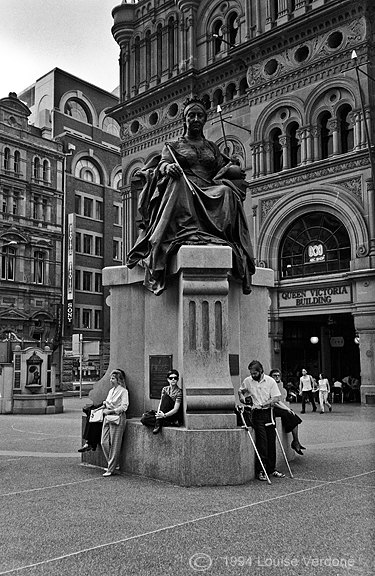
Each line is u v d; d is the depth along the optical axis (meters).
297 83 28.84
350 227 26.33
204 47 34.78
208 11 34.78
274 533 5.12
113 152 58.09
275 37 29.44
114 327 9.14
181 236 8.13
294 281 28.25
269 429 7.87
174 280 8.45
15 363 23.44
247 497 6.54
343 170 26.83
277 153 30.14
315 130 28.16
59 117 54.69
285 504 6.18
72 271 50.53
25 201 48.56
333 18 27.59
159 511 5.94
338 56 27.38
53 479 7.89
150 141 36.72
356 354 31.70
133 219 37.41
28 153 49.22
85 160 55.66
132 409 8.79
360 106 26.52
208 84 34.00
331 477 7.80
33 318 47.88
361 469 8.46
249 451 7.53
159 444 7.64
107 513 5.89
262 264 29.23
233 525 5.38
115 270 9.17
